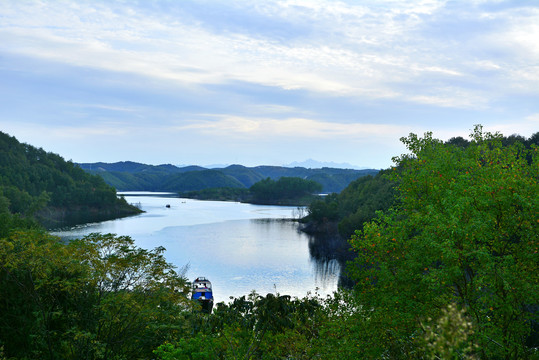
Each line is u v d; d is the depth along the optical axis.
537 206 14.91
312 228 150.25
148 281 24.62
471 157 19.55
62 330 23.98
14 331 22.81
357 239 20.11
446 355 4.60
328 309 23.75
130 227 162.50
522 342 15.41
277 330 26.33
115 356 22.83
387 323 16.75
